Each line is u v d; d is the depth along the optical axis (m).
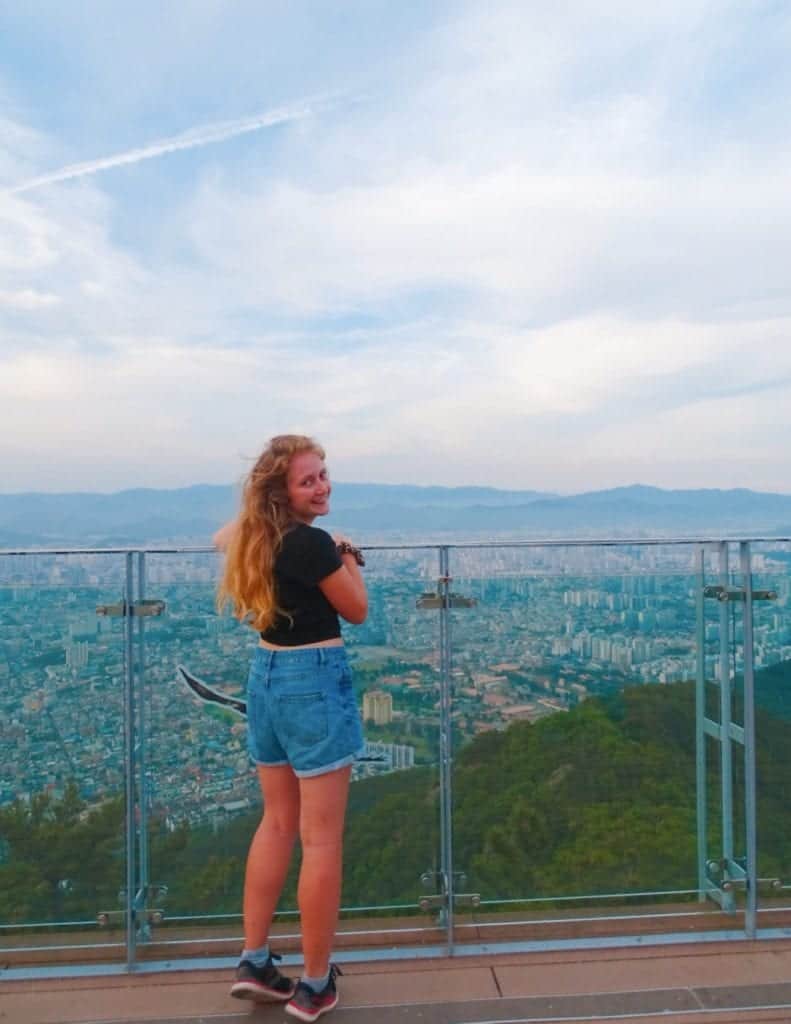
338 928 2.74
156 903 2.71
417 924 2.76
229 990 2.47
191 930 2.73
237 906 2.74
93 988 2.49
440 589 2.74
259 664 2.31
